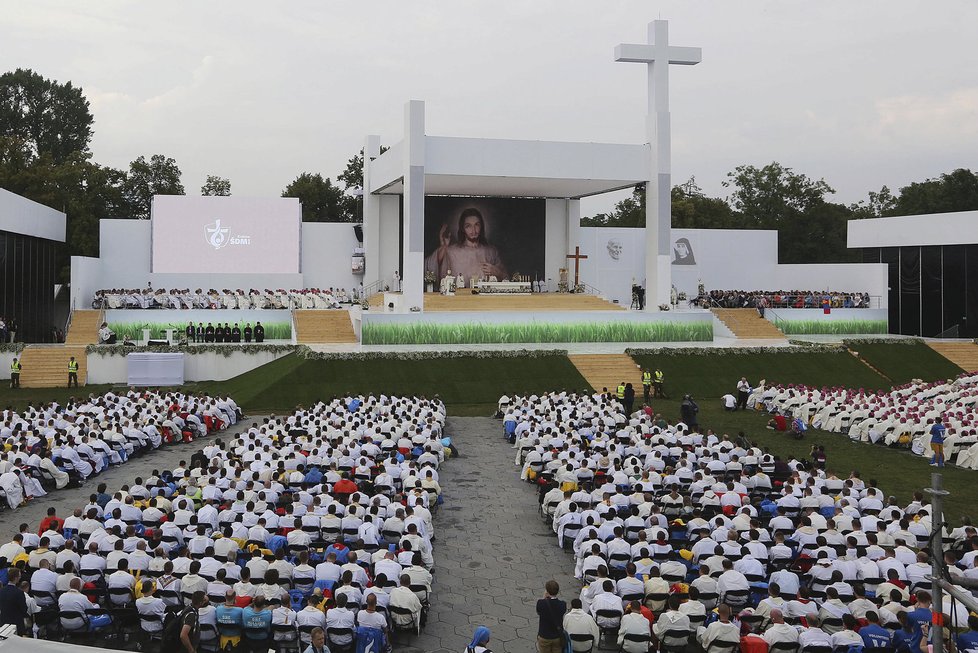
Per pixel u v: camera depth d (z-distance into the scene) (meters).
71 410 29.53
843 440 31.19
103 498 18.28
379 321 46.91
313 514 16.48
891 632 12.27
